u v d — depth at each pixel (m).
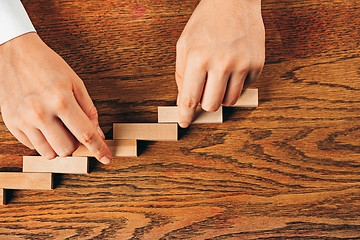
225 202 0.61
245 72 0.47
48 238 0.65
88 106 0.56
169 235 0.62
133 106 0.64
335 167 0.59
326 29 0.60
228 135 0.62
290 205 0.60
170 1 0.64
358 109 0.59
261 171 0.61
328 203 0.59
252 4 0.50
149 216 0.63
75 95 0.54
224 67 0.45
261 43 0.48
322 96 0.60
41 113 0.50
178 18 0.64
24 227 0.65
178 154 0.63
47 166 0.63
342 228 0.58
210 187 0.62
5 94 0.54
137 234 0.63
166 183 0.63
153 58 0.64
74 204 0.65
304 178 0.60
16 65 0.54
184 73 0.48
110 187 0.64
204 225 0.62
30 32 0.56
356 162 0.59
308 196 0.60
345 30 0.60
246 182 0.61
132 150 0.61
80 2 0.65
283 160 0.61
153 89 0.64
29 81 0.52
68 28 0.66
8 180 0.64
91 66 0.65
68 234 0.64
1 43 0.55
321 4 0.60
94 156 0.59
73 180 0.65
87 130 0.52
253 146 0.61
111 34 0.65
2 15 0.54
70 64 0.66
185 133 0.63
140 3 0.64
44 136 0.53
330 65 0.60
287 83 0.61
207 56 0.46
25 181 0.63
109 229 0.64
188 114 0.51
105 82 0.65
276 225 0.60
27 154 0.66
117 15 0.65
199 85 0.47
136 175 0.64
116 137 0.61
